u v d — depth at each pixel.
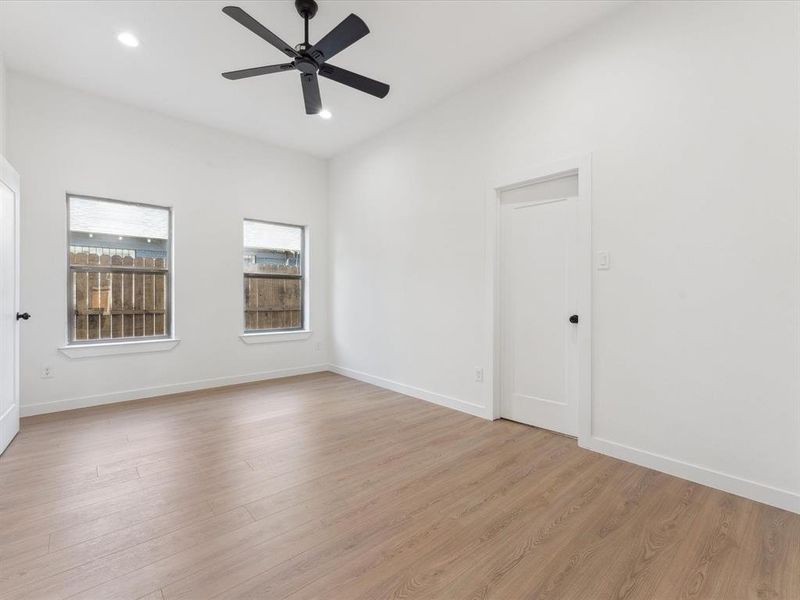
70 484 2.13
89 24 2.59
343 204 4.98
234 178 4.43
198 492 2.06
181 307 4.07
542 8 2.45
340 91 3.48
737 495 2.04
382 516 1.86
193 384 4.16
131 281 3.86
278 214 4.79
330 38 2.13
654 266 2.33
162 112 3.90
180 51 2.90
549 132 2.83
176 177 4.02
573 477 2.24
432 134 3.76
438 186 3.71
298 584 1.42
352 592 1.38
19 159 3.21
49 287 3.36
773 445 1.95
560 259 2.91
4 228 2.62
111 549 1.59
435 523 1.80
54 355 3.39
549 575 1.47
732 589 1.40
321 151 4.96
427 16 2.51
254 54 2.93
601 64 2.55
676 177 2.24
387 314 4.32
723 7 2.07
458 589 1.40
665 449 2.30
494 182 3.21
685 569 1.50
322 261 5.23
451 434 2.93
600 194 2.56
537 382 3.07
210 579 1.43
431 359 3.81
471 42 2.79
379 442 2.77
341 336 5.04
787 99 1.90
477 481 2.20
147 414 3.35
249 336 4.56
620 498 2.02
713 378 2.12
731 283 2.06
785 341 1.91
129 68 3.12
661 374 2.31
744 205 2.02
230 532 1.72
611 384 2.53
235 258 4.45
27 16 2.52
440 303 3.71
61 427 3.01
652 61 2.32
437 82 3.33
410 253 4.03
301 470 2.33
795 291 1.88
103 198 3.65
